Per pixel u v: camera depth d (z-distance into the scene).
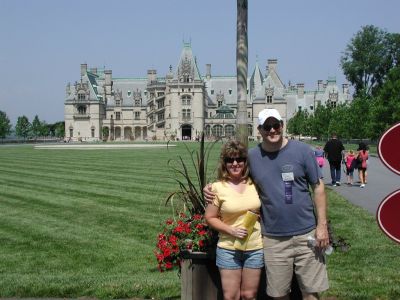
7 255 13.10
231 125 179.12
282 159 6.56
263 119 6.54
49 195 24.28
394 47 97.81
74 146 103.62
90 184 28.75
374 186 27.81
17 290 9.14
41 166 43.62
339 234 14.18
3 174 35.81
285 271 6.59
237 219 6.59
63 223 17.25
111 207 20.34
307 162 6.56
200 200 7.78
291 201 6.51
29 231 15.98
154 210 19.47
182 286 7.27
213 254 6.98
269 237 6.62
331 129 96.94
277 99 178.50
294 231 6.52
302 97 197.50
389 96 64.56
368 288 8.93
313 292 6.55
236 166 6.63
